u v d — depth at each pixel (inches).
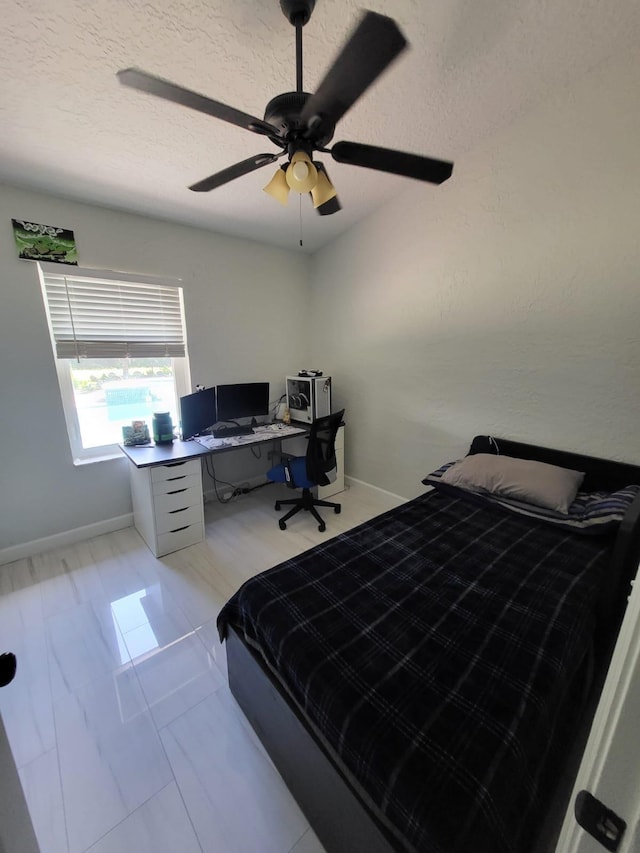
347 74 36.1
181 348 115.3
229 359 126.9
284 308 139.6
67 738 51.3
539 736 34.4
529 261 83.9
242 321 128.1
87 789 45.5
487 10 56.0
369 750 32.4
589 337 77.6
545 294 82.6
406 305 112.6
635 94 65.7
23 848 25.8
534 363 86.9
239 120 42.9
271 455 146.5
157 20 50.1
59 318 92.7
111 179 83.6
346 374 137.9
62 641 67.9
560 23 59.3
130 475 107.9
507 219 86.0
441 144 86.9
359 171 94.2
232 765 48.2
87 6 47.4
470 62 64.6
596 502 70.9
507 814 28.8
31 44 51.4
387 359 122.0
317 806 39.9
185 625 72.0
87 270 92.8
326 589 52.7
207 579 86.4
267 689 46.4
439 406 109.3
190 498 99.1
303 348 148.6
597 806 14.5
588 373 78.8
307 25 52.5
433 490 92.0
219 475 133.4
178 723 53.5
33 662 63.5
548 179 78.3
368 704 36.0
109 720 53.8
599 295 75.0
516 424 92.5
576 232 76.2
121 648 66.5
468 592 52.0
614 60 66.4
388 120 77.3
